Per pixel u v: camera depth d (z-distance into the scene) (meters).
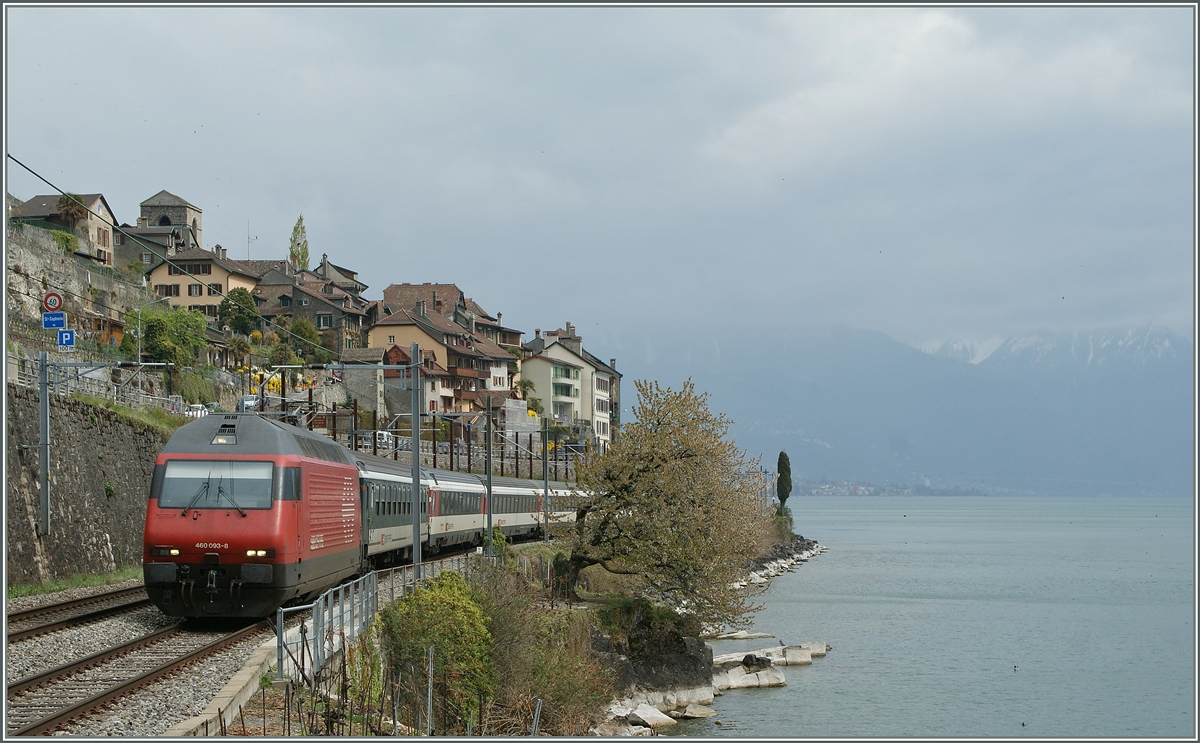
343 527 29.97
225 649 20.91
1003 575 98.44
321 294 128.25
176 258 119.12
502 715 24.50
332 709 17.05
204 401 75.75
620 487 43.09
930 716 39.34
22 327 53.47
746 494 47.12
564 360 147.62
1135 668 50.50
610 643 39.81
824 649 52.16
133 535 40.94
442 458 89.88
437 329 123.75
